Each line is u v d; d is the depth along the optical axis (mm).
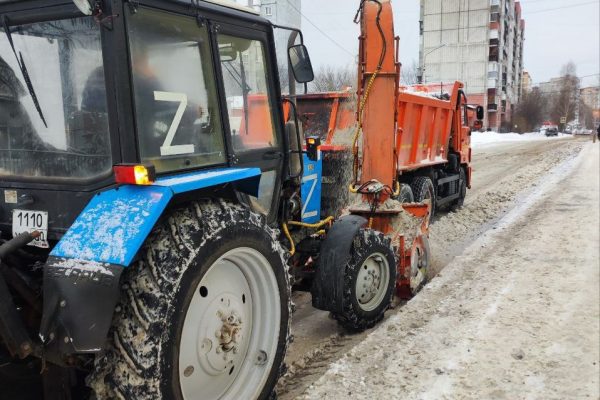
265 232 2891
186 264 2324
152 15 2547
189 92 2777
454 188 10133
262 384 2951
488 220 9141
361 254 4172
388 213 5055
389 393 3193
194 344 2551
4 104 2639
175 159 2693
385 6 4992
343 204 5715
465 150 11195
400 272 5086
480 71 66125
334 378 3385
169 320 2230
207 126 2912
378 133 5203
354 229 4125
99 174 2482
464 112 11023
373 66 5109
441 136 9602
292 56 3676
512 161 20516
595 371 3416
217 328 2713
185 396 2494
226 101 3064
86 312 2057
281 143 3693
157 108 2582
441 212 10234
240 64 3246
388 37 5039
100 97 2445
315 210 4906
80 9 2209
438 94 9766
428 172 8922
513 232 7461
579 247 6445
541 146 30391
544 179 13586
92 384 2195
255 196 3104
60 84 2512
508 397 3133
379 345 3857
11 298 2107
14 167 2662
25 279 2385
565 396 3137
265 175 3547
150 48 2543
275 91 3602
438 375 3391
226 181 2738
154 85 2564
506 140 43750
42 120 2566
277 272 2998
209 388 2732
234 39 3182
